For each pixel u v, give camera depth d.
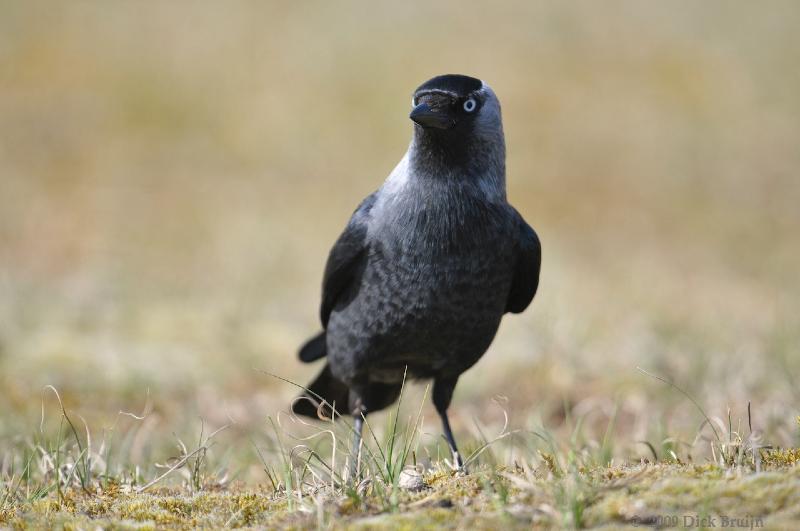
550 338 11.44
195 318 13.24
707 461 5.78
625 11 29.33
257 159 22.64
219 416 9.53
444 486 5.44
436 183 6.89
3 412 8.95
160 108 23.78
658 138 24.14
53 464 6.47
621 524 4.49
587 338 11.92
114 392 9.91
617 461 6.73
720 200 22.00
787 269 18.03
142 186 21.03
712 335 11.98
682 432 7.95
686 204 21.83
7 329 11.92
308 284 16.25
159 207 20.25
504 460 7.31
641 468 5.44
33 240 18.27
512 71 26.20
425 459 6.97
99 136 22.53
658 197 22.02
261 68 25.77
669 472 5.22
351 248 7.16
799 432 6.88
